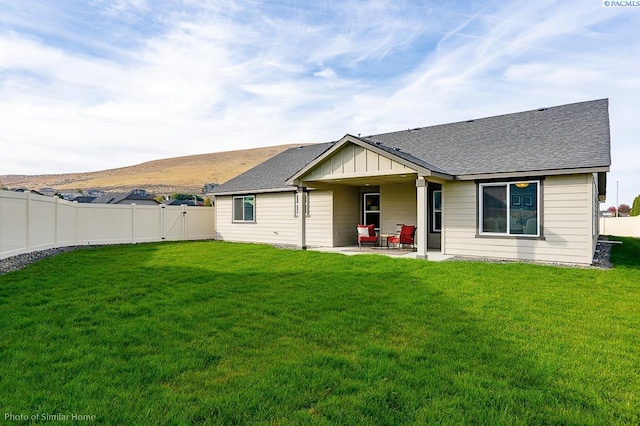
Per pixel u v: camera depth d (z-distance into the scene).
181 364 3.71
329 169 12.98
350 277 8.27
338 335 4.60
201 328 4.83
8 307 5.66
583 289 7.05
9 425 2.63
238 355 3.99
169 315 5.37
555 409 2.93
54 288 7.01
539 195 10.72
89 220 16.42
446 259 11.26
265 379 3.40
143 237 18.47
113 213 17.30
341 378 3.44
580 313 5.52
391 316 5.38
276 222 17.41
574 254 10.21
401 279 7.98
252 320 5.19
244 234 18.80
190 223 20.58
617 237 23.98
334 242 15.36
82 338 4.38
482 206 11.72
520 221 11.08
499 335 4.57
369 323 5.06
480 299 6.30
